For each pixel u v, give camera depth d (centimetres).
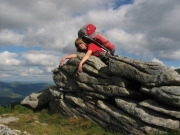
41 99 2225
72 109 1831
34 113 2086
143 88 1395
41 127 1537
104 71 1605
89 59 1678
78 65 1733
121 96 1538
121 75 1492
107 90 1578
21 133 1355
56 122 1728
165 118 1309
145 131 1348
